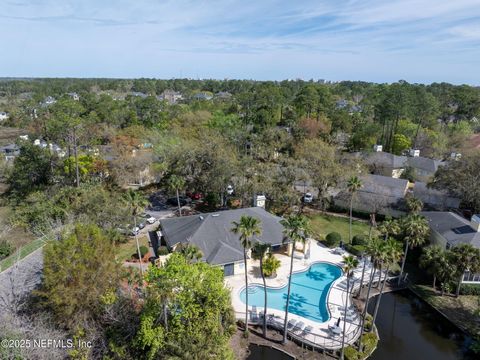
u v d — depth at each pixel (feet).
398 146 332.60
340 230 195.31
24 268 134.41
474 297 138.62
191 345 88.53
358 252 164.04
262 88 509.76
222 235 155.63
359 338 114.42
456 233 157.58
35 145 235.81
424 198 224.94
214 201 216.95
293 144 291.17
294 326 118.62
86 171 230.27
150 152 268.00
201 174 211.20
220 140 236.43
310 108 395.14
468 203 217.15
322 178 203.31
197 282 95.50
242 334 117.39
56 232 147.13
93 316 99.76
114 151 255.29
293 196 197.98
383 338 120.67
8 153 321.11
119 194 182.09
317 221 206.08
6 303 103.04
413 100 347.77
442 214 177.78
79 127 232.94
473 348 112.98
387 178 239.91
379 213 212.02
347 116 375.04
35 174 230.27
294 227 111.86
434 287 145.18
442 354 114.73
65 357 89.76
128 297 104.06
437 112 375.25
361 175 229.25
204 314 94.68
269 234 160.56
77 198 168.45
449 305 134.82
